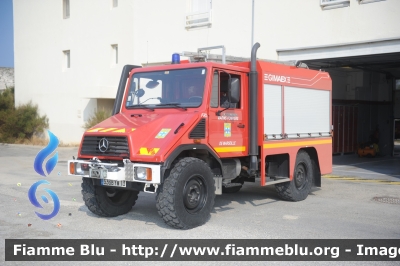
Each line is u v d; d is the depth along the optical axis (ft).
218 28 56.13
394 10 41.32
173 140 22.72
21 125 90.22
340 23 44.80
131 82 28.37
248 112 28.27
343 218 26.55
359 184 40.42
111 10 75.10
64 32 84.23
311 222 25.48
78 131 82.28
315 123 34.19
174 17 61.36
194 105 25.31
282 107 30.53
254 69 27.89
